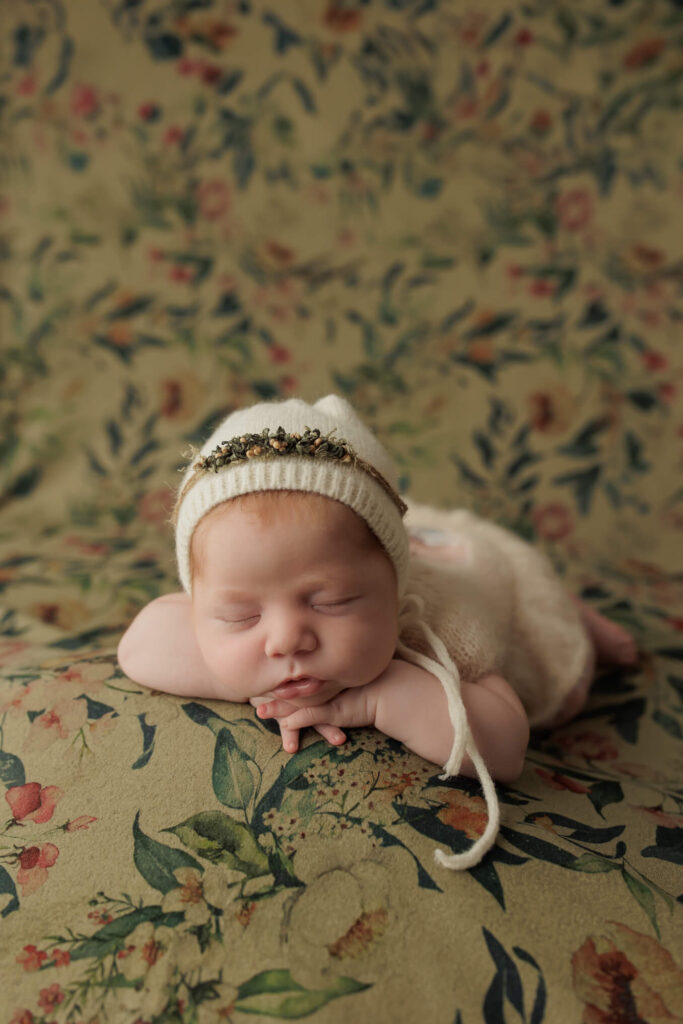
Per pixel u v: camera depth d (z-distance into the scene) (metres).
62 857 0.70
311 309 2.16
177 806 0.74
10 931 0.65
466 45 2.11
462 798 0.77
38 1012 0.59
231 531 0.75
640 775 1.02
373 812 0.73
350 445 0.81
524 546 1.21
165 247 2.15
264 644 0.75
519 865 0.70
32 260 2.13
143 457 2.04
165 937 0.64
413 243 2.16
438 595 0.96
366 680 0.79
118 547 1.79
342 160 2.16
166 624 0.89
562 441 2.01
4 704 0.86
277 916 0.65
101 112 2.13
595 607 1.55
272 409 0.88
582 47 2.08
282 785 0.76
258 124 2.15
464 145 2.14
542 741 1.13
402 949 0.63
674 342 2.05
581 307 2.09
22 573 1.61
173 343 2.12
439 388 2.09
